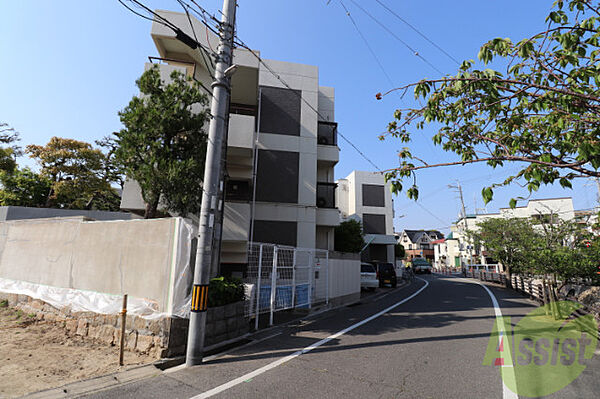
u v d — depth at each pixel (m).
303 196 14.47
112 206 25.75
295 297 8.48
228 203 10.70
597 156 2.65
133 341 4.95
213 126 5.44
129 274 5.57
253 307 6.90
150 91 8.00
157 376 3.98
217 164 5.34
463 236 30.11
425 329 6.91
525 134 3.25
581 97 2.72
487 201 3.10
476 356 4.93
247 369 4.28
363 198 28.94
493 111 3.53
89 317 5.70
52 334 5.74
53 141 21.05
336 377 4.00
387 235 28.45
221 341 5.51
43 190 21.84
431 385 3.77
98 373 4.02
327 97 18.64
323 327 7.14
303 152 14.89
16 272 7.98
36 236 7.71
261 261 7.52
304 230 14.16
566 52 3.08
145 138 7.53
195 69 12.10
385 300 12.68
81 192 21.47
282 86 15.39
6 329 5.95
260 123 14.81
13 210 15.58
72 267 6.55
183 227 5.24
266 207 14.02
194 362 4.45
